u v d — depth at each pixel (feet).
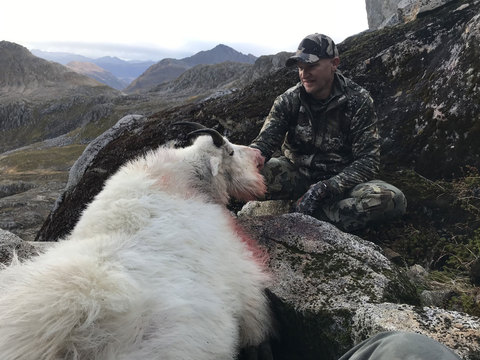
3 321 2.53
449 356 1.91
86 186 9.84
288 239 4.88
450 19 8.89
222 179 4.76
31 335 2.46
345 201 5.88
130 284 2.74
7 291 2.81
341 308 3.76
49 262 2.96
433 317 3.32
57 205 10.87
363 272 4.27
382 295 3.95
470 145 7.04
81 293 2.58
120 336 2.55
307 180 6.63
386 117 8.52
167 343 2.66
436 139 7.53
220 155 4.67
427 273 5.48
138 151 9.61
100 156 10.21
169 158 4.37
